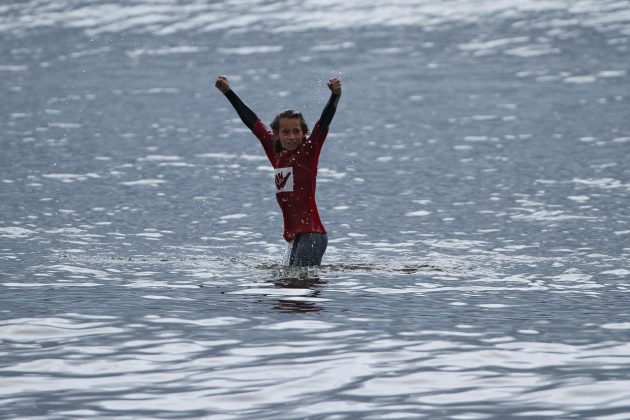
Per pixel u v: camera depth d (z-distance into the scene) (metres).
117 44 105.94
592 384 15.92
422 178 41.88
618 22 105.69
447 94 71.56
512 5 118.19
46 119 62.47
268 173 43.62
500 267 25.95
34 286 23.39
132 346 18.22
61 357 17.52
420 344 18.30
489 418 14.48
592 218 32.84
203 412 14.77
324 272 25.23
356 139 53.81
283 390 15.75
